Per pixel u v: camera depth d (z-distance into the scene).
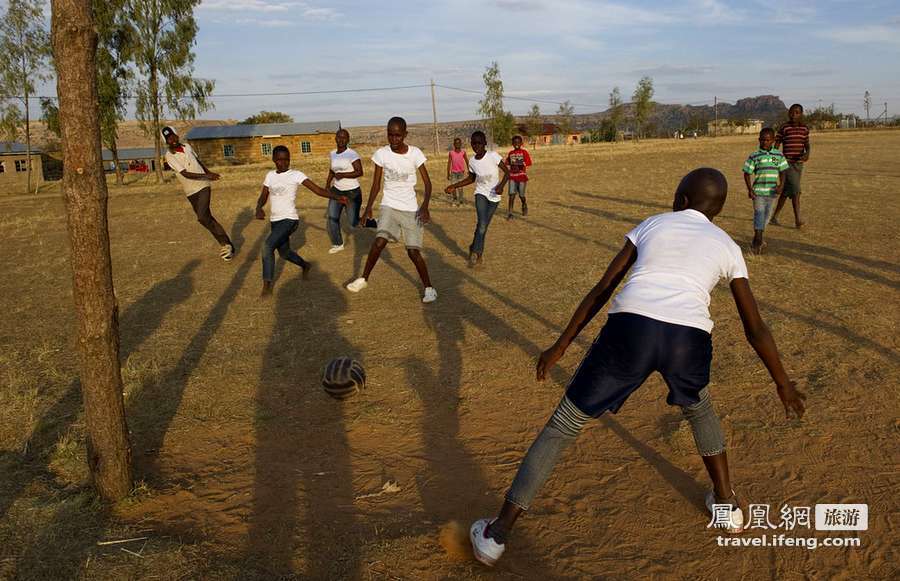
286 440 4.12
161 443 4.09
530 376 5.03
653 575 2.83
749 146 48.28
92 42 3.00
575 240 10.84
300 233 12.74
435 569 2.88
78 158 3.04
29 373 5.23
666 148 47.22
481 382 4.94
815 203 14.31
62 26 2.91
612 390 2.71
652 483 3.54
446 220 13.91
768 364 2.71
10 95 32.72
